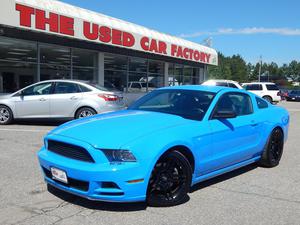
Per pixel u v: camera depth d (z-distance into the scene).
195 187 5.57
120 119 5.06
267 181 6.05
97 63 19.86
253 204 4.91
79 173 4.20
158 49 23.06
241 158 6.10
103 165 4.15
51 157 4.59
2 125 11.98
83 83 12.16
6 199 4.76
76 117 12.02
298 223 4.32
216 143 5.35
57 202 4.68
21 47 15.68
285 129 7.34
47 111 11.99
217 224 4.20
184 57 26.61
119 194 4.20
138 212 4.44
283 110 7.55
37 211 4.38
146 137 4.41
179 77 29.00
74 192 4.37
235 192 5.40
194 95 5.88
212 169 5.40
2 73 15.41
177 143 4.62
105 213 4.37
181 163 4.71
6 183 5.41
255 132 6.42
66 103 11.92
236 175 6.36
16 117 12.09
